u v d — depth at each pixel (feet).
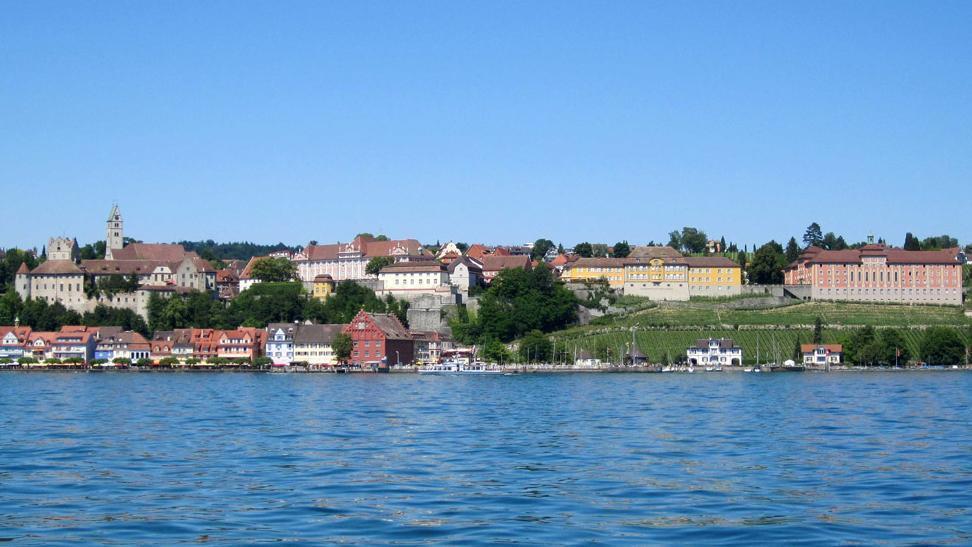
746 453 483.51
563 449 504.02
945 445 508.94
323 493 381.19
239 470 436.35
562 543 301.22
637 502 361.30
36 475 423.23
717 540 304.09
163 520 334.24
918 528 318.04
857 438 542.16
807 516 336.08
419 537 310.04
